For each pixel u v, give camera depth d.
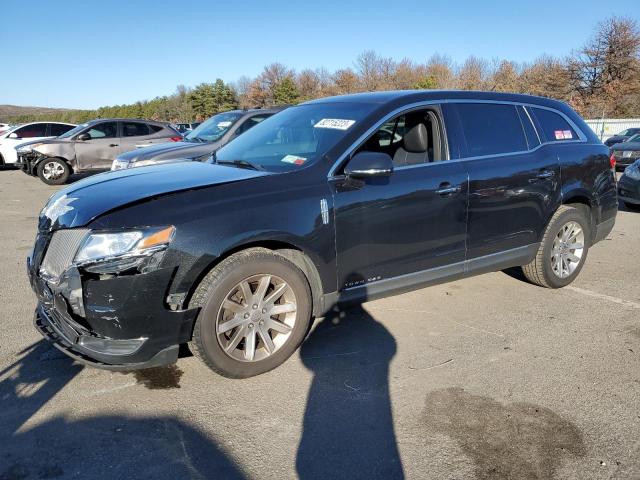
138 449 2.55
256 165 3.58
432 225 3.79
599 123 31.11
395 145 4.03
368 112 3.71
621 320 4.15
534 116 4.59
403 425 2.75
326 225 3.29
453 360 3.46
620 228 7.75
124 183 3.23
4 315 4.19
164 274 2.76
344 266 3.44
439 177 3.79
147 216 2.78
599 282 5.10
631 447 2.58
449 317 4.19
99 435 2.65
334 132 3.62
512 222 4.29
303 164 3.38
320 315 3.46
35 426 2.72
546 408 2.91
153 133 13.62
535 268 4.68
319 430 2.71
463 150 4.00
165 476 2.37
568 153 4.67
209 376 3.24
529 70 49.00
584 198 4.86
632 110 40.53
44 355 3.50
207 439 2.63
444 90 4.12
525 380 3.21
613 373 3.30
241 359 3.11
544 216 4.50
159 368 3.33
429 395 3.04
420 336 3.83
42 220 3.18
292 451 2.55
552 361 3.45
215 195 3.00
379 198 3.49
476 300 4.57
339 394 3.05
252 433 2.69
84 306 2.73
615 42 41.50
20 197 10.91
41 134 17.34
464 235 4.00
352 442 2.61
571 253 4.86
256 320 3.14
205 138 8.92
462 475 2.38
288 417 2.82
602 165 4.98
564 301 4.56
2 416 2.80
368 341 3.74
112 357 2.78
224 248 2.90
